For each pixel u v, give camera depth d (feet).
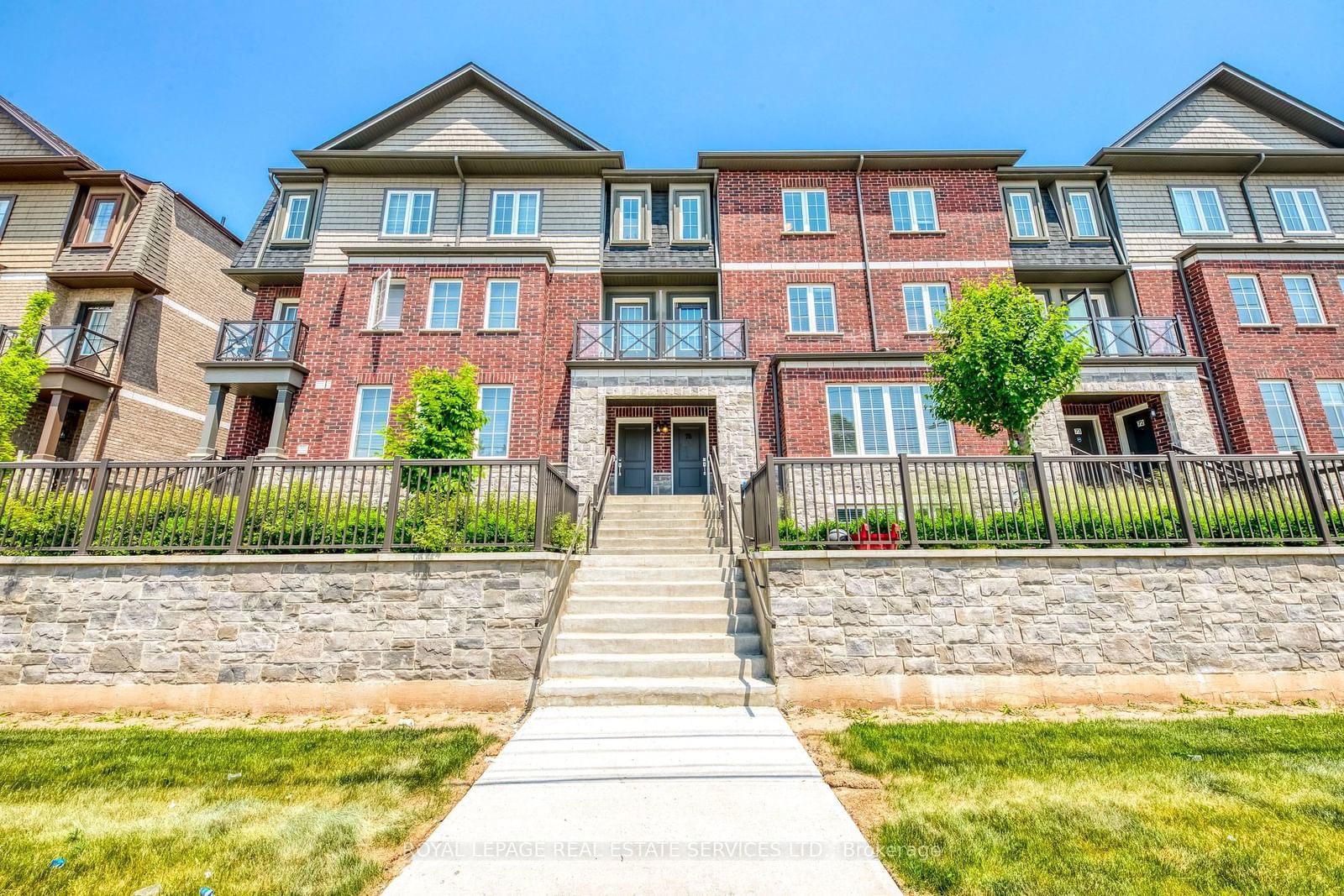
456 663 18.94
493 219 49.67
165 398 50.98
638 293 50.93
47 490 20.75
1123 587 19.47
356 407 42.19
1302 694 18.66
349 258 44.88
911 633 19.04
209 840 10.36
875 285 48.03
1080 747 14.66
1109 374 42.37
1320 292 44.88
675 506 37.55
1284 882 8.86
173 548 20.06
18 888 8.91
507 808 11.53
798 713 17.85
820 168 50.62
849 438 41.86
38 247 48.70
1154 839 10.12
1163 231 49.19
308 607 19.35
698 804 11.66
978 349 30.60
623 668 19.31
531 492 21.35
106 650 19.06
